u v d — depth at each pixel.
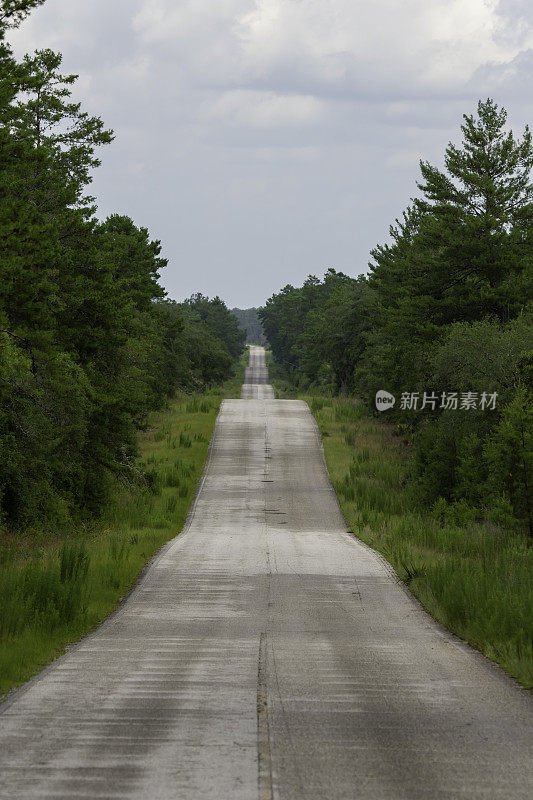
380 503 120.81
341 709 21.08
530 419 85.12
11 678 25.98
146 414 171.12
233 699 22.23
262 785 14.79
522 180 157.12
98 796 14.10
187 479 144.00
